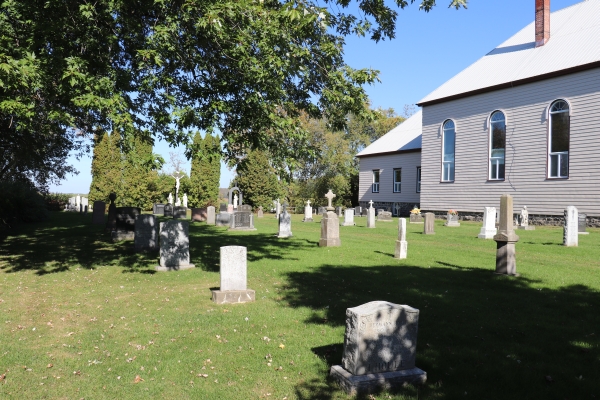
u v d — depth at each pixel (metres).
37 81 8.31
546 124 26.17
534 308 7.69
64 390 4.73
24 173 33.09
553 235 20.17
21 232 21.27
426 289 9.27
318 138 52.12
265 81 9.66
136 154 9.59
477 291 9.05
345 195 55.25
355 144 58.84
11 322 7.18
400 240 13.66
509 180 28.47
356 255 14.27
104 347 6.00
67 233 20.86
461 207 32.06
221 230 23.86
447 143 33.47
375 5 11.55
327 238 16.62
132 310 7.86
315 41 11.09
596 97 23.64
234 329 6.69
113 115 8.66
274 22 9.01
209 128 10.27
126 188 49.81
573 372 5.04
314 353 5.67
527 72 27.59
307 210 33.69
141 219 14.84
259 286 9.73
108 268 11.89
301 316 7.34
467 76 33.25
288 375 5.04
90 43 9.53
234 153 11.42
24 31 9.23
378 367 4.71
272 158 12.17
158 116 9.92
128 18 9.97
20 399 4.53
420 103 35.09
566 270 11.24
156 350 5.87
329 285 9.75
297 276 10.78
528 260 12.95
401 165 43.12
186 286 9.74
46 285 9.88
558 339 6.14
